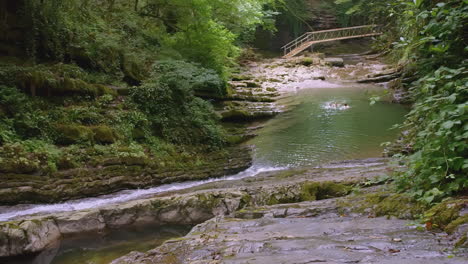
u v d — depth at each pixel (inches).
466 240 91.9
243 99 690.8
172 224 270.2
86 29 502.9
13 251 222.7
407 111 592.4
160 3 645.9
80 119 400.5
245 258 106.3
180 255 130.6
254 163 435.8
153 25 681.6
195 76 526.9
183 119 478.9
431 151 143.7
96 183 347.3
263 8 1188.5
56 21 465.1
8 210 297.0
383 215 146.0
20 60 430.6
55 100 403.5
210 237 147.3
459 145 130.0
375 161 362.6
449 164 136.5
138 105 455.2
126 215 267.6
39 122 369.1
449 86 138.5
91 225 257.1
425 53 188.9
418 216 130.1
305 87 844.6
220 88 630.5
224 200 270.1
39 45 453.1
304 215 171.3
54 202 321.7
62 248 242.4
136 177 373.1
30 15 445.4
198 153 459.5
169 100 477.4
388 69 903.1
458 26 151.6
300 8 1441.9
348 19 1406.3
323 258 95.1
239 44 1072.8
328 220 153.6
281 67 1026.7
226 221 181.3
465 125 128.0
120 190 361.1
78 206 314.7
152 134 445.1
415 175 157.9
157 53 582.6
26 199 311.7
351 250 100.6
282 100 718.5
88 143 378.6
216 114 553.6
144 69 533.0
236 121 591.5
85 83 426.9
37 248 231.9
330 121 568.4
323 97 730.2
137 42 573.0
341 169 339.0
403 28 245.1
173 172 399.9
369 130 507.2
